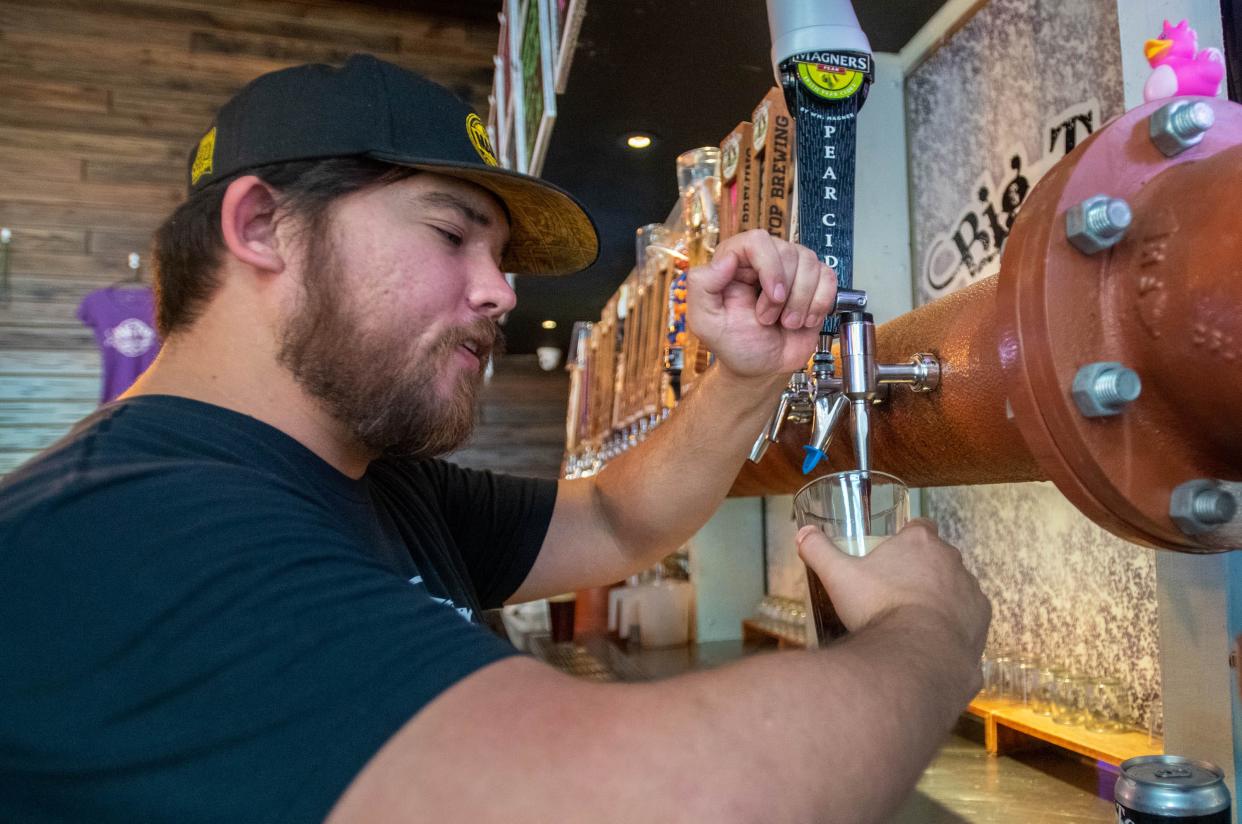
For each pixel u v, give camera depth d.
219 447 0.66
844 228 0.87
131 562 0.47
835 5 0.88
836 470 1.08
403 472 1.06
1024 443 0.69
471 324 0.78
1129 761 0.67
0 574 0.48
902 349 0.91
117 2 3.94
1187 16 0.84
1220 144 0.58
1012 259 0.57
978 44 1.35
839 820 0.44
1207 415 0.52
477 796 0.40
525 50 2.28
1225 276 0.47
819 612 0.70
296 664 0.44
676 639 2.61
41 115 3.85
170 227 0.77
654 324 1.79
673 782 0.41
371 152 0.71
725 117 1.74
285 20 4.10
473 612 0.99
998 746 1.34
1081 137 1.14
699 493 1.05
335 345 0.72
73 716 0.45
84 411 3.82
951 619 0.58
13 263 3.79
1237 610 0.79
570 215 0.91
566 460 3.09
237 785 0.42
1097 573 1.26
